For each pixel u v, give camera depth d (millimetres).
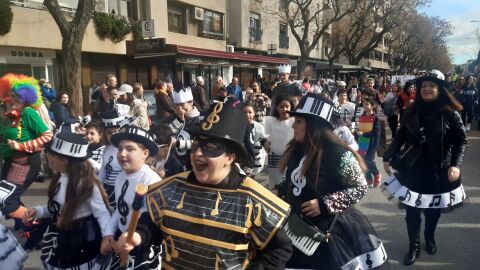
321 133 2779
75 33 9508
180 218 1882
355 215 2953
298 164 2910
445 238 4848
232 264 1816
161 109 8398
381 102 12477
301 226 2725
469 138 12594
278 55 34094
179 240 1878
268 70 30672
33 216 3316
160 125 4035
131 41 16391
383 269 2961
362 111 7164
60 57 14383
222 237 1818
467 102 13945
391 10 33812
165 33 19719
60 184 3139
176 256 1890
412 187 3980
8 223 5398
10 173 4723
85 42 14609
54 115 8539
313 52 40812
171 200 1942
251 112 4688
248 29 29172
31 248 3918
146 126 7641
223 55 19922
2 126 4754
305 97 2896
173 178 2031
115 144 3107
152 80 19000
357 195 2725
